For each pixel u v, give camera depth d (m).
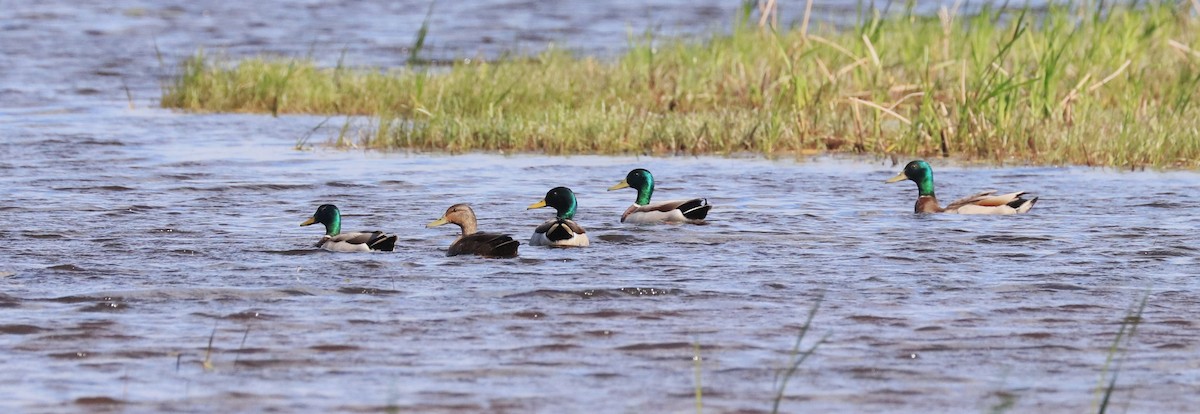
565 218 16.06
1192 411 10.02
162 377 10.73
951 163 22.67
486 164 22.61
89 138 25.39
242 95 30.00
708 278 14.05
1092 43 27.83
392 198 19.39
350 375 10.78
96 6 52.22
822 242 16.08
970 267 14.66
